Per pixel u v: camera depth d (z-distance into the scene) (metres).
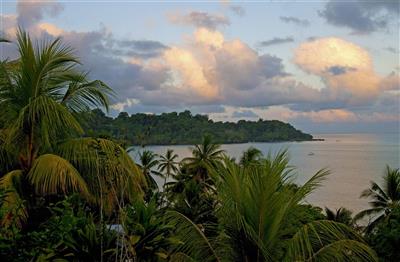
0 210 5.71
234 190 8.69
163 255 7.34
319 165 146.12
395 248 15.08
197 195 27.00
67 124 9.78
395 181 35.88
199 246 8.68
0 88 10.06
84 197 9.48
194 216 21.58
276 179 8.43
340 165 164.88
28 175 9.54
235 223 8.57
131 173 9.62
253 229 8.49
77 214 7.47
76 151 9.91
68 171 9.29
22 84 10.09
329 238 8.47
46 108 9.50
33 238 5.39
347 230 8.49
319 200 90.94
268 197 8.41
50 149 10.14
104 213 9.59
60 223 6.21
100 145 9.30
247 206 8.54
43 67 9.97
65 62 10.38
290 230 8.59
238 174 8.83
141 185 10.37
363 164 173.00
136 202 7.69
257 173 8.58
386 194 36.31
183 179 44.34
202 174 45.16
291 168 8.61
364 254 8.23
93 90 10.69
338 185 114.25
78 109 10.79
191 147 48.00
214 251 8.72
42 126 9.66
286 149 8.91
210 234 9.41
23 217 8.97
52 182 9.17
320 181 8.48
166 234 8.05
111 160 9.45
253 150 31.72
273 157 8.66
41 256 5.43
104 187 9.65
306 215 8.99
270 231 8.44
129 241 6.82
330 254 8.20
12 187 9.00
